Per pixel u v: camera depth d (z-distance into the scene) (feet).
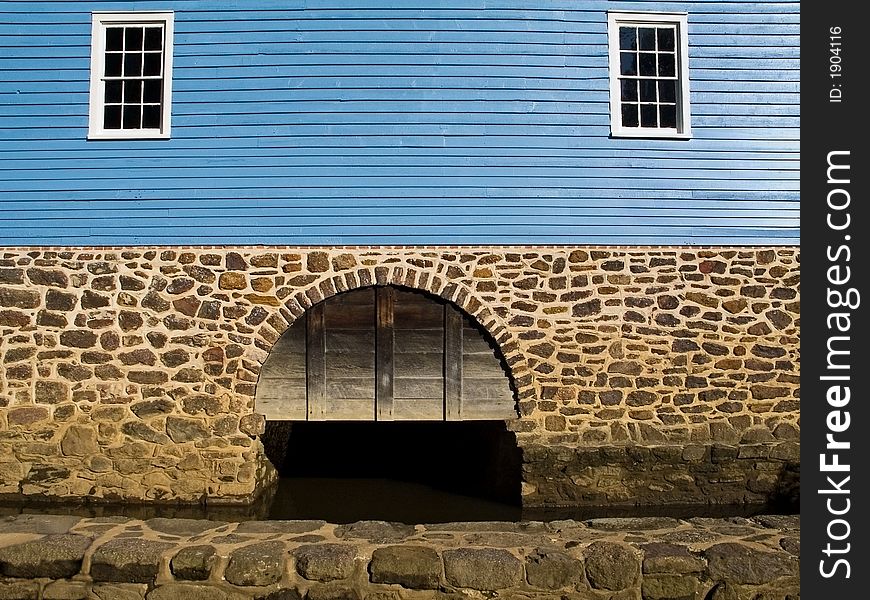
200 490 20.13
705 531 12.12
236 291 20.40
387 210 20.62
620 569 10.73
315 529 12.17
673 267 20.83
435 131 20.79
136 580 10.77
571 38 21.11
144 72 21.33
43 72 20.71
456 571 10.64
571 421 20.53
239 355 20.33
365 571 10.79
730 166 21.08
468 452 26.40
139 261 20.36
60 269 20.30
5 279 20.20
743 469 20.53
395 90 20.83
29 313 20.20
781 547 11.35
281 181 20.62
